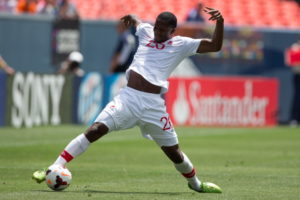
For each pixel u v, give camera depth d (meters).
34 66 73.69
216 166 38.91
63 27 74.00
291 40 75.50
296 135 62.78
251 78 74.12
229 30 74.44
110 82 67.25
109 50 74.56
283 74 75.56
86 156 42.81
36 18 73.44
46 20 73.81
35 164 37.72
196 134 61.84
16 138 52.75
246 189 29.53
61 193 26.83
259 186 30.61
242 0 96.00
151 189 29.02
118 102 26.77
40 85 63.03
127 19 28.88
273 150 49.22
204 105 70.75
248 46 74.88
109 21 74.31
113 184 30.50
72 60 71.31
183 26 73.38
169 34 27.22
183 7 93.88
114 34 74.38
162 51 27.12
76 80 65.75
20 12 79.12
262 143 54.69
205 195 27.34
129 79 27.12
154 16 92.19
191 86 70.19
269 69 75.38
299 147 51.75
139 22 28.66
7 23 72.88
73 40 74.06
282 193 28.36
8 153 43.09
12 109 61.12
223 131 65.81
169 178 33.03
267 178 33.62
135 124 27.02
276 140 57.50
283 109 75.44
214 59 74.12
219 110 71.31
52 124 64.44
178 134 61.47
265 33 75.12
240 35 74.75
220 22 26.62
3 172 33.94
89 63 74.56
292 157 44.50
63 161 26.67
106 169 36.38
